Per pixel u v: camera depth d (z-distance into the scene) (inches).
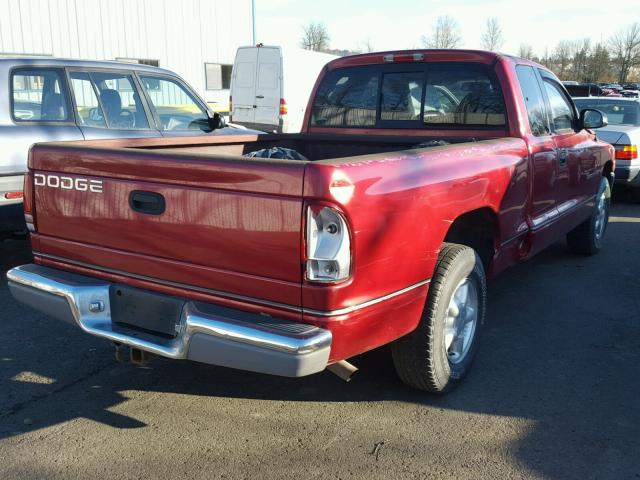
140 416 135.5
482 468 117.0
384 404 141.0
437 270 132.7
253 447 123.6
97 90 246.7
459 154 138.5
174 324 118.6
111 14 727.7
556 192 200.1
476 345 153.1
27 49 650.2
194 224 113.1
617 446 124.6
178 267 117.1
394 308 118.7
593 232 262.2
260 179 104.6
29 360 162.6
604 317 197.6
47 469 115.6
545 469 116.9
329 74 212.5
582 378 154.7
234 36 893.2
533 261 262.8
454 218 133.2
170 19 797.9
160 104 270.5
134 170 118.9
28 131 221.5
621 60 2647.6
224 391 147.3
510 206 161.3
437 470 116.3
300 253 102.7
